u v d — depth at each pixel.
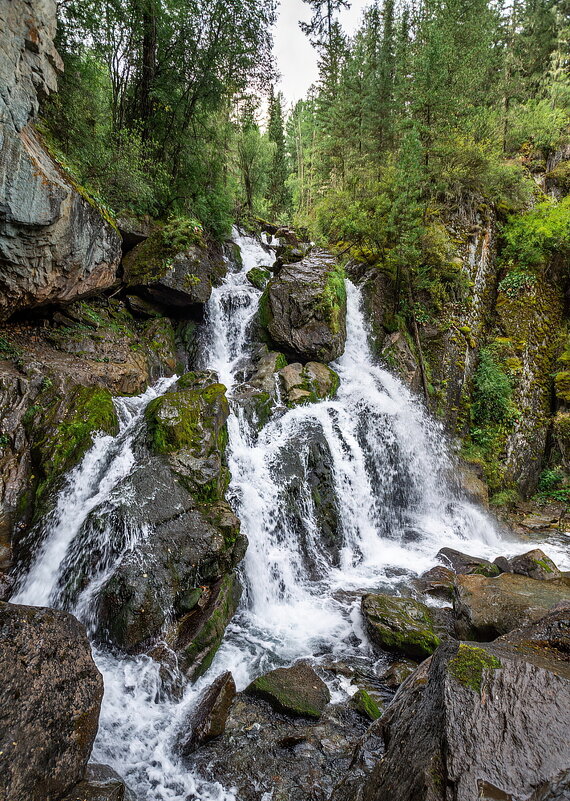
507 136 19.80
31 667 3.56
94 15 11.12
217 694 4.81
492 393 14.34
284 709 4.80
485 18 19.94
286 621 6.77
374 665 5.75
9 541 6.39
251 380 11.54
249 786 3.99
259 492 8.16
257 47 14.65
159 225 13.54
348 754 4.32
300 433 9.87
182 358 12.47
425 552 9.62
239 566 7.17
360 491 10.04
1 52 6.43
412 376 14.02
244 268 17.84
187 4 13.01
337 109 21.88
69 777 3.34
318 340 12.70
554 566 7.72
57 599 5.99
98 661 5.24
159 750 4.33
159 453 7.70
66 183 8.35
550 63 23.66
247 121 17.56
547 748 2.43
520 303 15.70
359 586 7.88
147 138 14.28
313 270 14.19
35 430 7.28
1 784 2.86
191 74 14.17
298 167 41.19
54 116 10.20
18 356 8.27
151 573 5.83
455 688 2.91
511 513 12.90
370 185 16.31
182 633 5.70
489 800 2.17
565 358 15.66
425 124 15.12
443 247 14.44
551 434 15.09
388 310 15.51
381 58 20.03
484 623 5.71
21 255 7.60
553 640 3.88
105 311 11.40
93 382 8.66
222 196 17.27
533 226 15.73
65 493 6.92
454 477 12.52
